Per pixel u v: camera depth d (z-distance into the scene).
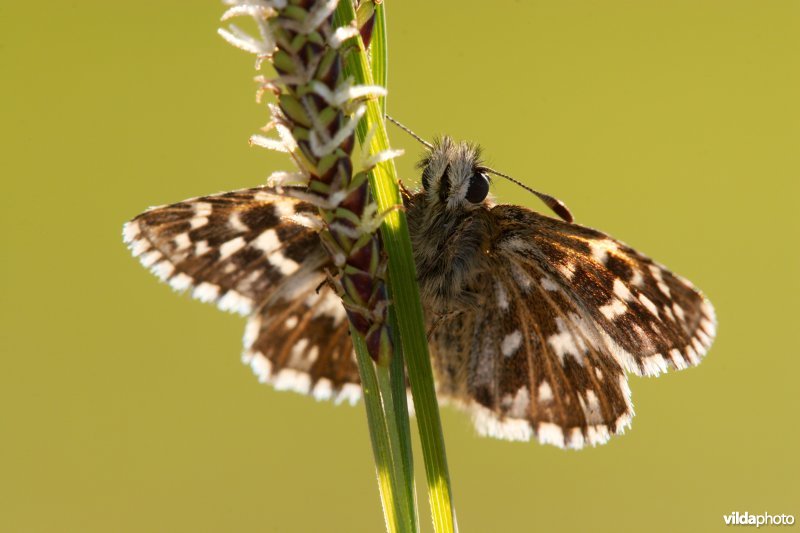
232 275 0.22
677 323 0.22
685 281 0.22
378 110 0.21
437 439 0.21
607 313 0.22
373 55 0.21
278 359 0.23
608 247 0.22
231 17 0.20
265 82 0.20
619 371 0.22
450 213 0.22
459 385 0.23
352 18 0.21
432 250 0.22
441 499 0.21
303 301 0.23
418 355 0.21
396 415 0.21
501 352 0.22
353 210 0.21
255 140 0.20
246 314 0.22
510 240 0.22
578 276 0.22
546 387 0.22
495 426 0.23
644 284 0.22
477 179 0.22
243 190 0.22
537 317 0.22
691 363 0.22
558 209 0.22
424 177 0.22
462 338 0.22
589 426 0.22
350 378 0.23
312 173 0.20
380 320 0.21
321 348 0.23
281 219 0.22
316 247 0.22
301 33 0.20
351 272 0.21
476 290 0.22
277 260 0.22
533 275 0.22
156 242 0.22
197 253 0.22
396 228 0.21
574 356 0.22
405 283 0.21
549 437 0.22
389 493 0.21
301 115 0.20
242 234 0.22
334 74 0.20
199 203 0.22
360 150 0.21
